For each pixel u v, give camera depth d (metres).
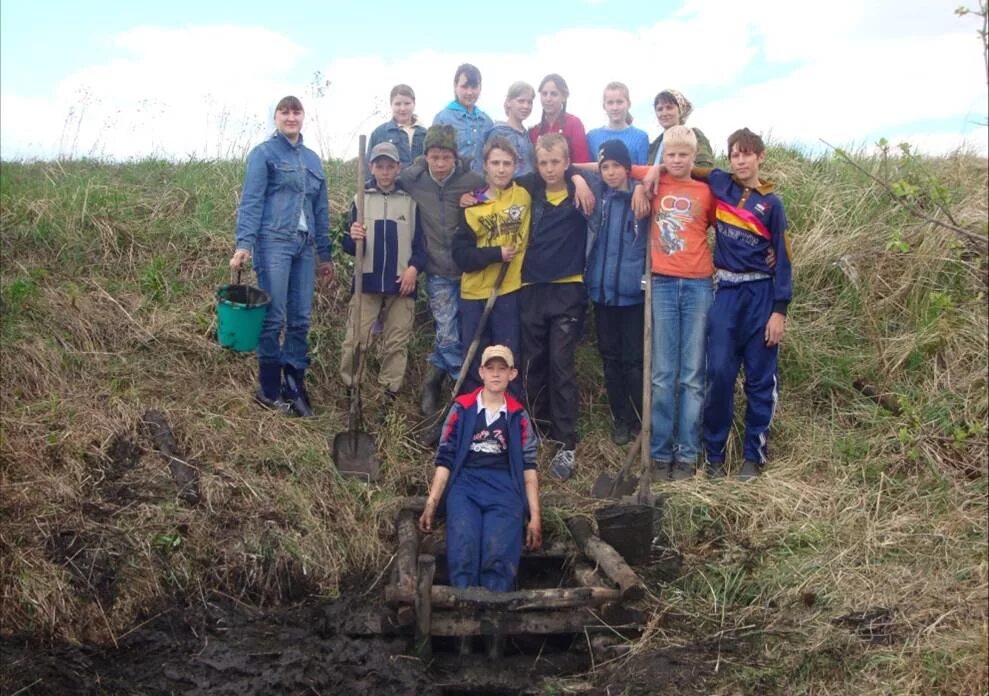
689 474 5.82
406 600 4.53
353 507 5.45
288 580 4.95
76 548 4.69
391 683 4.36
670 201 5.71
